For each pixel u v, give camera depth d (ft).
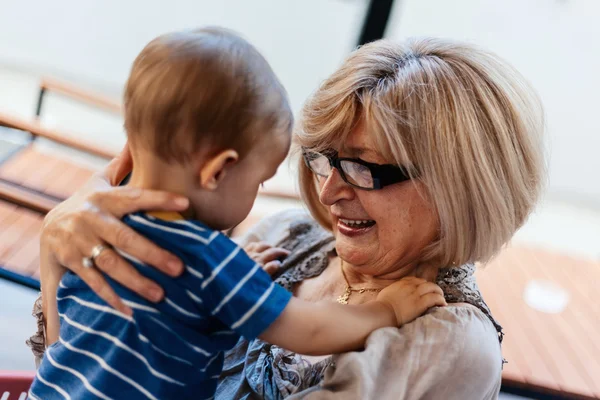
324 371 3.46
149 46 2.86
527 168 3.41
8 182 8.13
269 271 4.26
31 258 7.41
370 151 3.28
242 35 3.06
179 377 2.91
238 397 3.77
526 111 3.34
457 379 3.20
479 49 3.45
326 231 4.45
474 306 3.59
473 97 3.21
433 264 3.73
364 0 8.39
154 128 2.77
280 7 15.19
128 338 2.89
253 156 2.90
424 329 3.26
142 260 2.77
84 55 16.14
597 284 8.60
